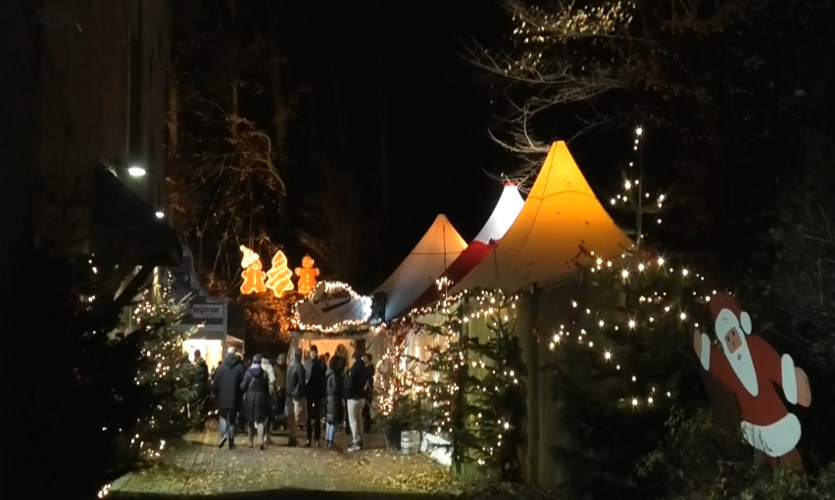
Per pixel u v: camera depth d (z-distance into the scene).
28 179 9.25
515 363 13.72
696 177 18.11
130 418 9.50
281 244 39.91
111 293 9.88
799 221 8.53
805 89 12.60
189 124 38.56
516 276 13.88
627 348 9.77
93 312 9.52
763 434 7.33
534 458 12.93
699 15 17.59
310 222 40.56
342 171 40.12
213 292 38.44
